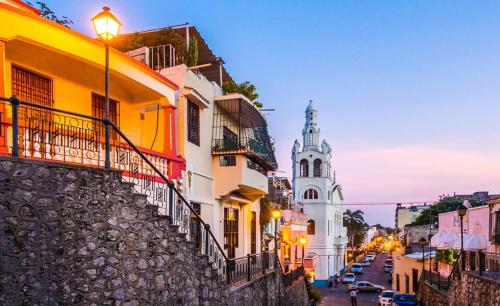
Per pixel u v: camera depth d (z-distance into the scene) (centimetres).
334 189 6762
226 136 1880
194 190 1571
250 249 2191
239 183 1736
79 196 775
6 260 667
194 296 1054
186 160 1496
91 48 1089
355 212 9881
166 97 1373
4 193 675
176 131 1485
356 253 9750
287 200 4409
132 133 1401
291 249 4028
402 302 2678
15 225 682
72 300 746
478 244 2103
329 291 4806
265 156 1952
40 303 702
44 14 1374
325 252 5978
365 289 4612
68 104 1165
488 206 2206
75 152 954
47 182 731
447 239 2370
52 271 723
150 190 1105
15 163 692
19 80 1045
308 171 6200
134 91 1360
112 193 834
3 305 657
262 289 1683
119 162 989
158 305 924
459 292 1844
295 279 2509
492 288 1420
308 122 6462
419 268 3434
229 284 1302
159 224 946
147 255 906
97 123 1207
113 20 897
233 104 1789
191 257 1052
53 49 1003
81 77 1210
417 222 7294
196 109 1631
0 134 779
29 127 827
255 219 2302
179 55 1766
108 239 818
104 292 801
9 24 905
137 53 1605
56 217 736
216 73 2167
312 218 6069
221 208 1819
